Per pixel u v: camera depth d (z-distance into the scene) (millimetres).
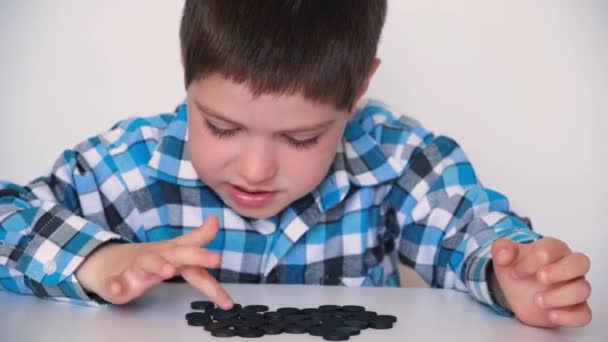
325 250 930
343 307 704
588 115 1211
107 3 1180
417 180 940
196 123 798
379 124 977
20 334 643
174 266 692
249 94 750
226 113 761
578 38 1202
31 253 742
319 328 650
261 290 788
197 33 775
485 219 863
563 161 1214
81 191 907
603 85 1209
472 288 754
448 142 960
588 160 1214
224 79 752
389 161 947
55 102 1185
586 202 1218
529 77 1201
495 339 661
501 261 697
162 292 768
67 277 725
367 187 939
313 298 762
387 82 1175
